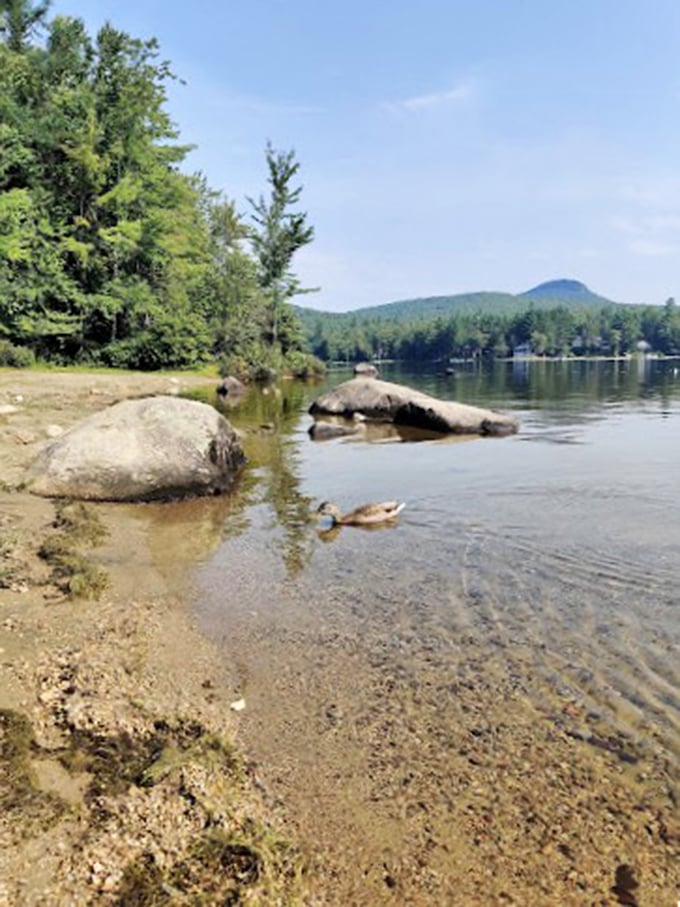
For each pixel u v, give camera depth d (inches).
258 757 165.6
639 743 170.2
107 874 121.7
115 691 185.8
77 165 1414.9
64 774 148.2
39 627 224.2
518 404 1116.5
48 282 1370.6
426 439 706.8
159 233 1556.3
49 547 304.2
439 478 497.7
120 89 1475.1
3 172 1322.6
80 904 114.7
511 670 207.2
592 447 631.2
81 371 1376.7
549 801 150.3
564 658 214.1
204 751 161.3
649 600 258.1
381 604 260.2
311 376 2255.2
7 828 128.8
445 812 147.3
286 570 301.4
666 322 5880.9
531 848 137.3
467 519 380.2
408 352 6013.8
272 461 579.5
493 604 257.9
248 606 259.8
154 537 351.6
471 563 305.6
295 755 166.6
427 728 177.5
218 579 289.7
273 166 2068.2
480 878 130.3
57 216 1428.4
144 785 146.4
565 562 302.5
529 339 5684.1
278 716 183.3
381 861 134.1
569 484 462.6
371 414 901.2
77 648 210.4
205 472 442.9
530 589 272.1
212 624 243.0
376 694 194.4
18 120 1349.7
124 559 310.7
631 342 5792.3
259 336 2094.0
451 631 235.1
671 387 1576.0
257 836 136.9
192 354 1694.1
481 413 774.5
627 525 357.7
